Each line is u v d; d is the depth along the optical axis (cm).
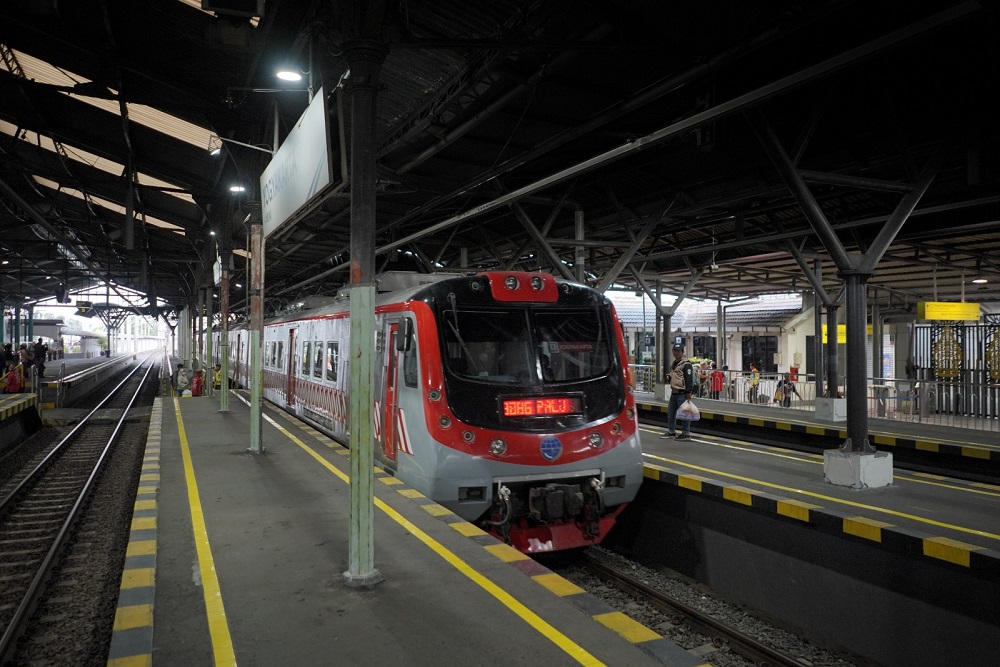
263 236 1016
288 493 741
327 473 847
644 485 892
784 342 2883
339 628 405
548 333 766
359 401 467
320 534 591
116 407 2569
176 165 1600
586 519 728
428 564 513
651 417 1597
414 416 722
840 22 699
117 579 691
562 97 889
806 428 1198
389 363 819
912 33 477
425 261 1778
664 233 1600
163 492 744
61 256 3247
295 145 807
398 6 688
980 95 774
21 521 926
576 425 726
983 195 1032
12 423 1584
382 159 1133
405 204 1420
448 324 735
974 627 542
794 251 1427
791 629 679
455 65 815
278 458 947
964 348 1625
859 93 850
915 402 1435
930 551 570
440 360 713
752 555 740
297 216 821
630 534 912
